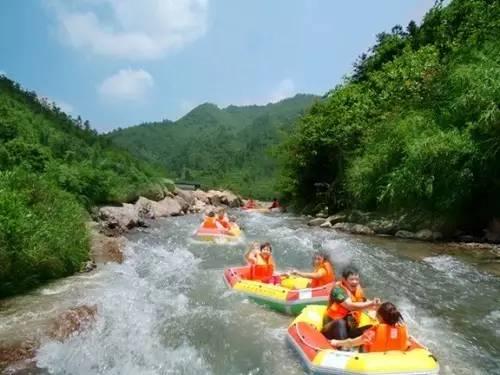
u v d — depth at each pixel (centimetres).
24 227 1042
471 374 676
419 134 1875
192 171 11512
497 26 1947
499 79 1612
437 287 1117
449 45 2417
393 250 1548
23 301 943
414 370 617
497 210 1716
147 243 1731
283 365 706
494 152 1622
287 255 1562
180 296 1046
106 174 2319
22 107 2595
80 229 1328
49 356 715
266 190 6419
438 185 1756
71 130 2961
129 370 690
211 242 1803
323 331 753
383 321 662
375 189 2088
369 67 3356
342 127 2672
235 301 1026
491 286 1119
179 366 705
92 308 907
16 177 1333
